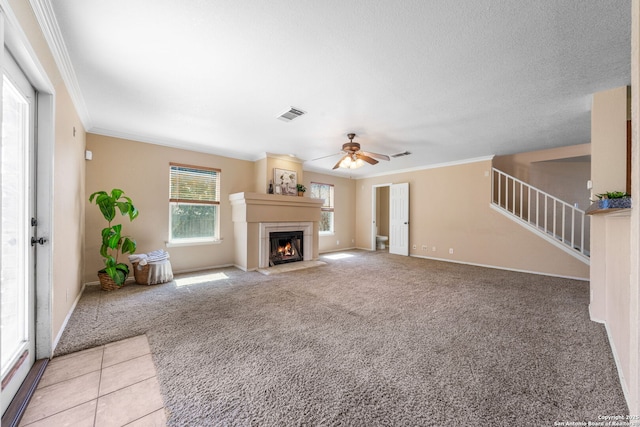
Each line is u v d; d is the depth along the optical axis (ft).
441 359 6.15
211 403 4.74
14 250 5.25
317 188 23.44
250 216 15.64
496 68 7.32
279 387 5.17
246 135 13.38
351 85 8.31
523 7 5.18
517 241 16.02
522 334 7.42
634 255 3.04
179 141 14.40
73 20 5.55
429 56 6.81
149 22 5.64
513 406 4.66
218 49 6.58
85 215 11.97
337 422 4.31
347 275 14.64
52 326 6.27
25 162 5.55
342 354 6.36
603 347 6.68
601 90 8.43
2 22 3.67
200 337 7.22
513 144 14.84
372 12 5.35
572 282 13.20
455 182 19.02
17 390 4.92
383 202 27.73
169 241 14.60
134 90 8.68
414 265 17.56
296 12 5.35
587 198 16.44
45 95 6.05
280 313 8.97
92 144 12.23
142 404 4.71
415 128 12.22
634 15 2.97
